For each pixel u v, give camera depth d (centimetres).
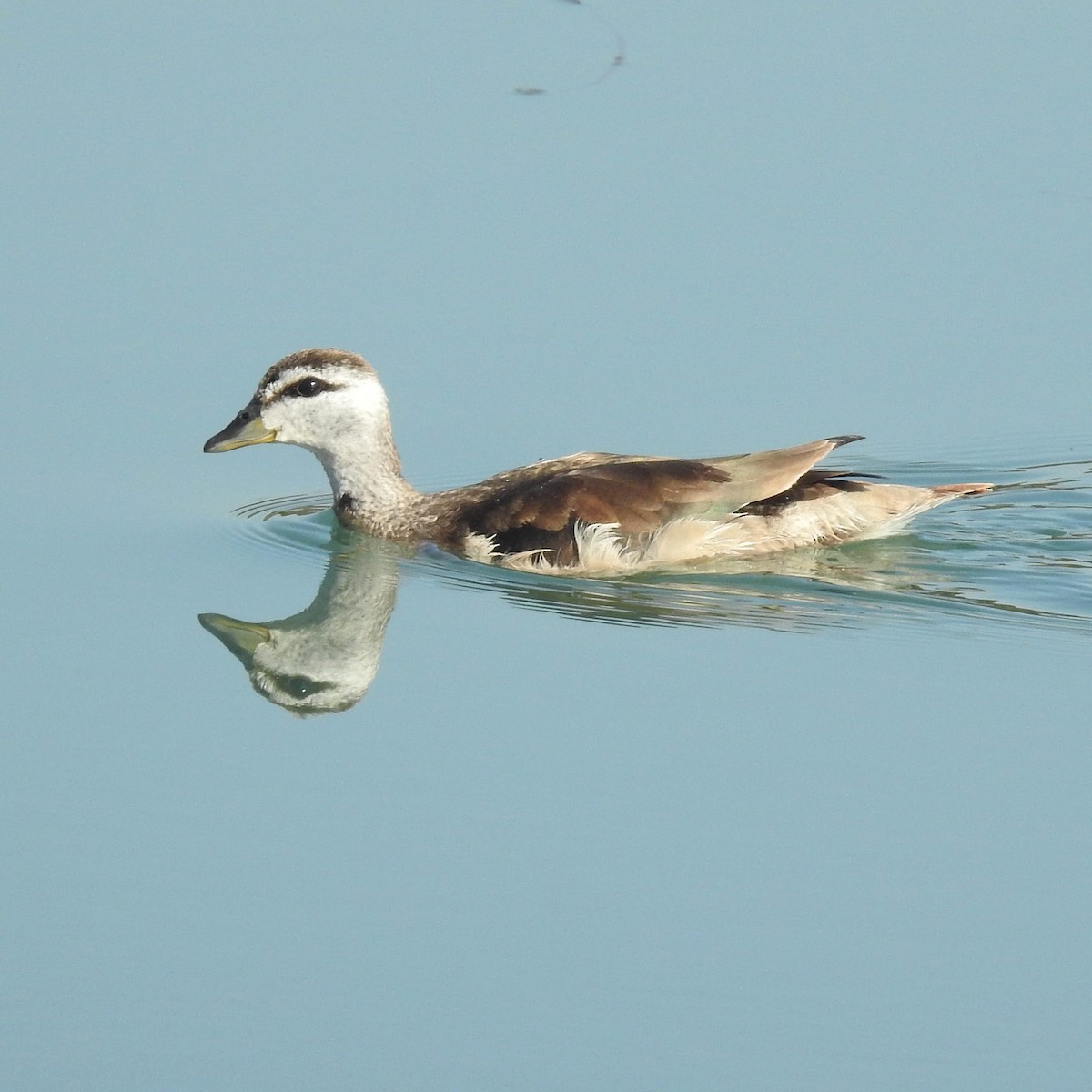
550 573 1584
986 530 1756
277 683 1411
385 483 1708
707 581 1571
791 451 1573
